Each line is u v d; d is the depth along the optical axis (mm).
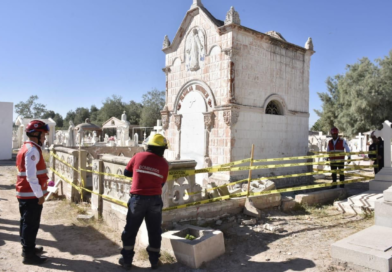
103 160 6711
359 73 37031
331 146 10117
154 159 4461
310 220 6730
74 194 8336
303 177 13055
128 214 4379
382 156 10039
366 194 8023
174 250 4672
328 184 8430
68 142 20062
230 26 10703
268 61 12055
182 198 5797
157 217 4422
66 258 4793
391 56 35125
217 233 4867
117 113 66812
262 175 11727
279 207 7562
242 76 11109
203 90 11875
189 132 12562
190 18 12562
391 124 8594
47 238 5688
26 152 4445
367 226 6234
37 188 4426
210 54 11641
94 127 36875
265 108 11891
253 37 11469
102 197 6715
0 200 8680
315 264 4430
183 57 12961
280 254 4844
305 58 13711
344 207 7457
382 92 33906
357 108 34688
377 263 4008
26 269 4348
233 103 10727
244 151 11148
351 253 4258
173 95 13531
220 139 11117
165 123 13859
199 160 11992
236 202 6801
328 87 47156
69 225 6441
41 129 4664
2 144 20188
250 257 4766
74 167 8445
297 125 13258
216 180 11086
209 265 4512
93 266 4512
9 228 6234
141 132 51719
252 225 6246
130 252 4379
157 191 4418
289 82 12961
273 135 12203
